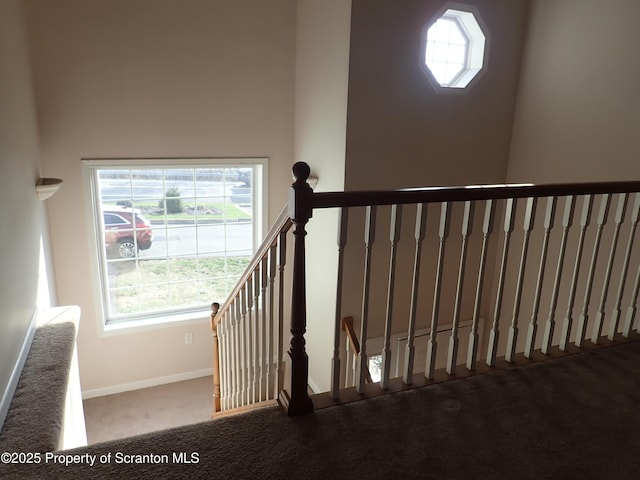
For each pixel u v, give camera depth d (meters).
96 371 4.20
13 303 2.05
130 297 4.32
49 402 1.83
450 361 2.02
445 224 1.78
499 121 4.03
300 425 1.66
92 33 3.57
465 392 1.90
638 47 3.00
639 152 3.06
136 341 4.29
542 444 1.61
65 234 3.83
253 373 2.60
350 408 1.77
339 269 1.68
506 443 1.61
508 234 1.92
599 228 2.20
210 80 4.01
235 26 3.99
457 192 1.73
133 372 4.34
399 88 3.59
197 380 4.56
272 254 1.97
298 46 4.20
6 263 1.98
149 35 3.74
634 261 3.10
